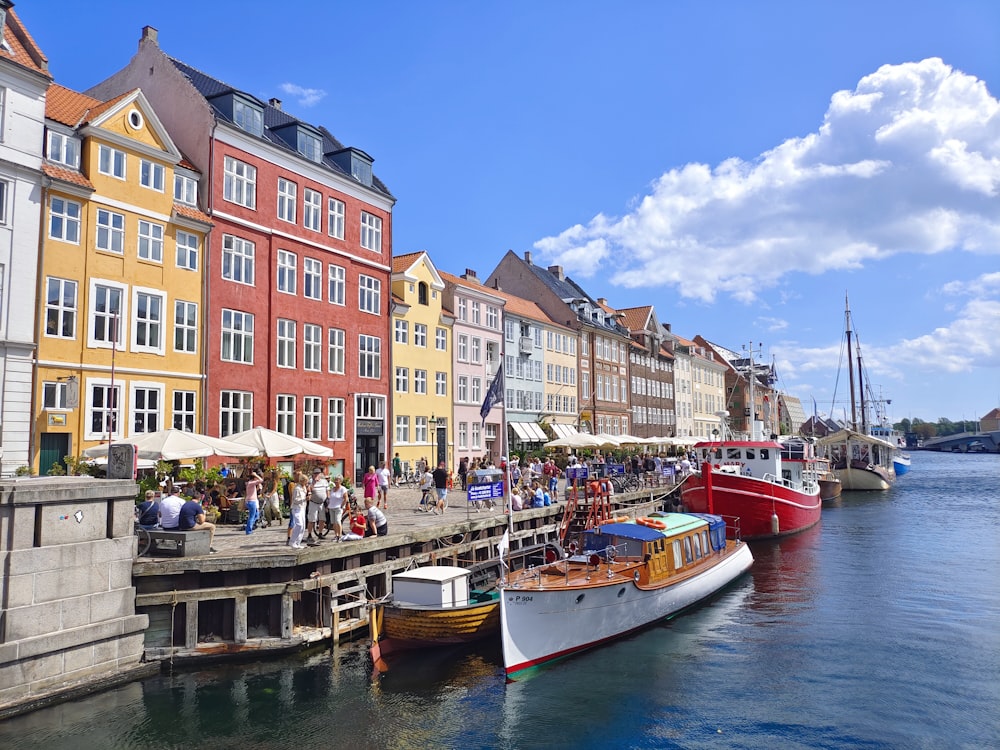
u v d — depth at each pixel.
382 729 11.81
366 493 20.08
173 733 11.34
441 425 39.97
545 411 50.66
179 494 18.95
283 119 34.06
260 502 20.91
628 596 16.97
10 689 11.57
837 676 14.51
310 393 30.72
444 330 40.91
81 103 25.11
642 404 66.56
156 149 24.95
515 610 14.41
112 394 20.53
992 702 13.16
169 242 25.36
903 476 80.38
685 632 17.55
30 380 20.91
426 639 15.16
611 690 13.77
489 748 11.30
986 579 23.33
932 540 31.59
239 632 14.59
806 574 24.30
